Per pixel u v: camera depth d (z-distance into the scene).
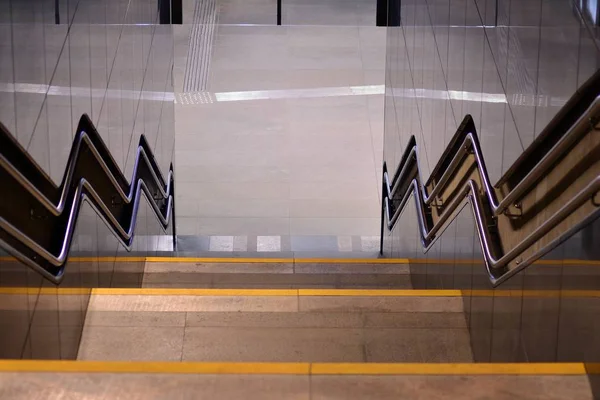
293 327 5.59
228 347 5.37
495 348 5.33
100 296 5.79
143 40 8.77
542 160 4.19
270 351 5.36
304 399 3.65
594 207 3.76
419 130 8.18
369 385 3.75
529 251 4.79
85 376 3.75
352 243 10.34
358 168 11.81
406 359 5.53
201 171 11.63
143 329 5.50
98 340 5.47
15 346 4.19
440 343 5.80
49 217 5.21
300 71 14.38
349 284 8.16
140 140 8.47
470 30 6.34
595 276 3.75
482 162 5.59
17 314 4.23
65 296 5.20
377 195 11.27
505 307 5.16
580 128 3.76
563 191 4.20
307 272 8.31
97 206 6.30
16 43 4.41
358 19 16.33
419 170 8.11
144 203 8.45
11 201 4.46
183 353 5.31
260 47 15.20
